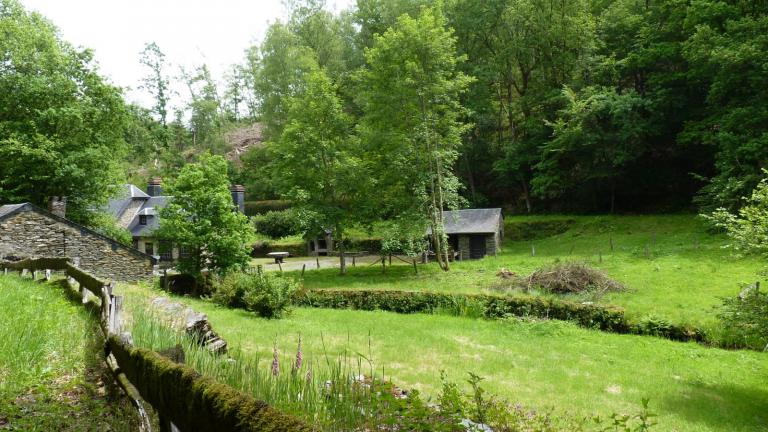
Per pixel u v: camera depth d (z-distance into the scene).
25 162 28.36
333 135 35.25
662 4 39.81
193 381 2.88
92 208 32.34
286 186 35.34
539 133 46.22
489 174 52.28
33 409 5.11
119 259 23.62
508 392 10.83
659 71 41.34
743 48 29.02
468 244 37.66
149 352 3.98
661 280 23.06
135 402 4.14
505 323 18.39
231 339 13.32
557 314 18.67
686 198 41.94
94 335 8.04
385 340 15.20
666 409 10.32
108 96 31.97
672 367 13.27
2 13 33.44
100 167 31.42
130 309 10.27
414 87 32.62
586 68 42.09
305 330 15.86
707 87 38.22
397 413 4.61
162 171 62.97
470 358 13.53
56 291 13.05
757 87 30.62
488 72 46.44
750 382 12.15
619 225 38.22
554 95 44.66
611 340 16.09
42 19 34.22
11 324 7.66
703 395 11.18
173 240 25.33
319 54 58.03
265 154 58.75
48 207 28.61
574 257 30.55
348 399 4.46
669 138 42.16
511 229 42.78
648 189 44.00
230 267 24.89
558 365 13.23
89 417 4.91
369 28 56.47
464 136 49.94
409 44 32.16
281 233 50.91
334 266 37.53
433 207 33.25
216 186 26.09
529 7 44.34
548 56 47.09
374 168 35.47
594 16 46.31
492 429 6.56
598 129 39.94
